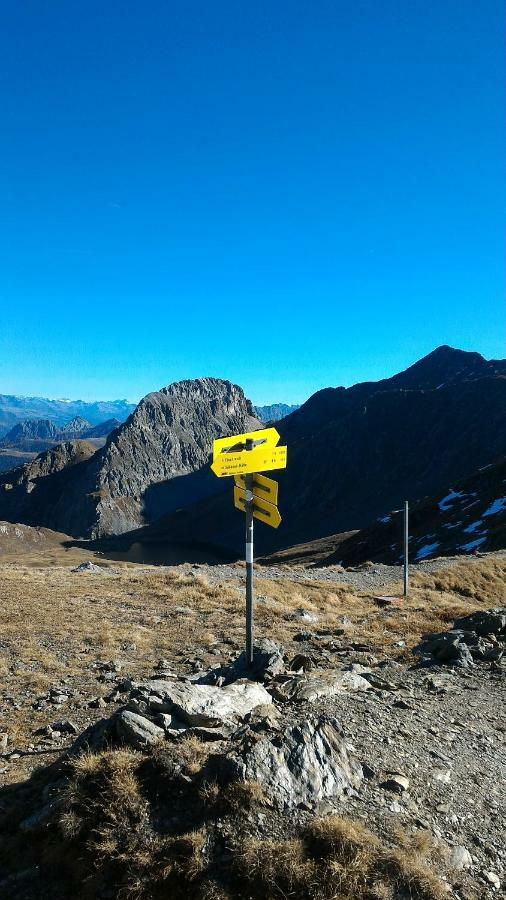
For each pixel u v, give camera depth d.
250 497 4.95
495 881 2.60
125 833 2.69
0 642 6.57
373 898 2.37
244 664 4.98
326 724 3.28
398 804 2.95
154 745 3.15
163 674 5.41
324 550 60.25
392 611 9.27
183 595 9.55
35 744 4.11
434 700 4.43
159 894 2.45
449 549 25.52
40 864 2.73
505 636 6.38
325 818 2.71
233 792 2.77
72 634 7.08
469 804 3.09
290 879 2.41
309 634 7.23
